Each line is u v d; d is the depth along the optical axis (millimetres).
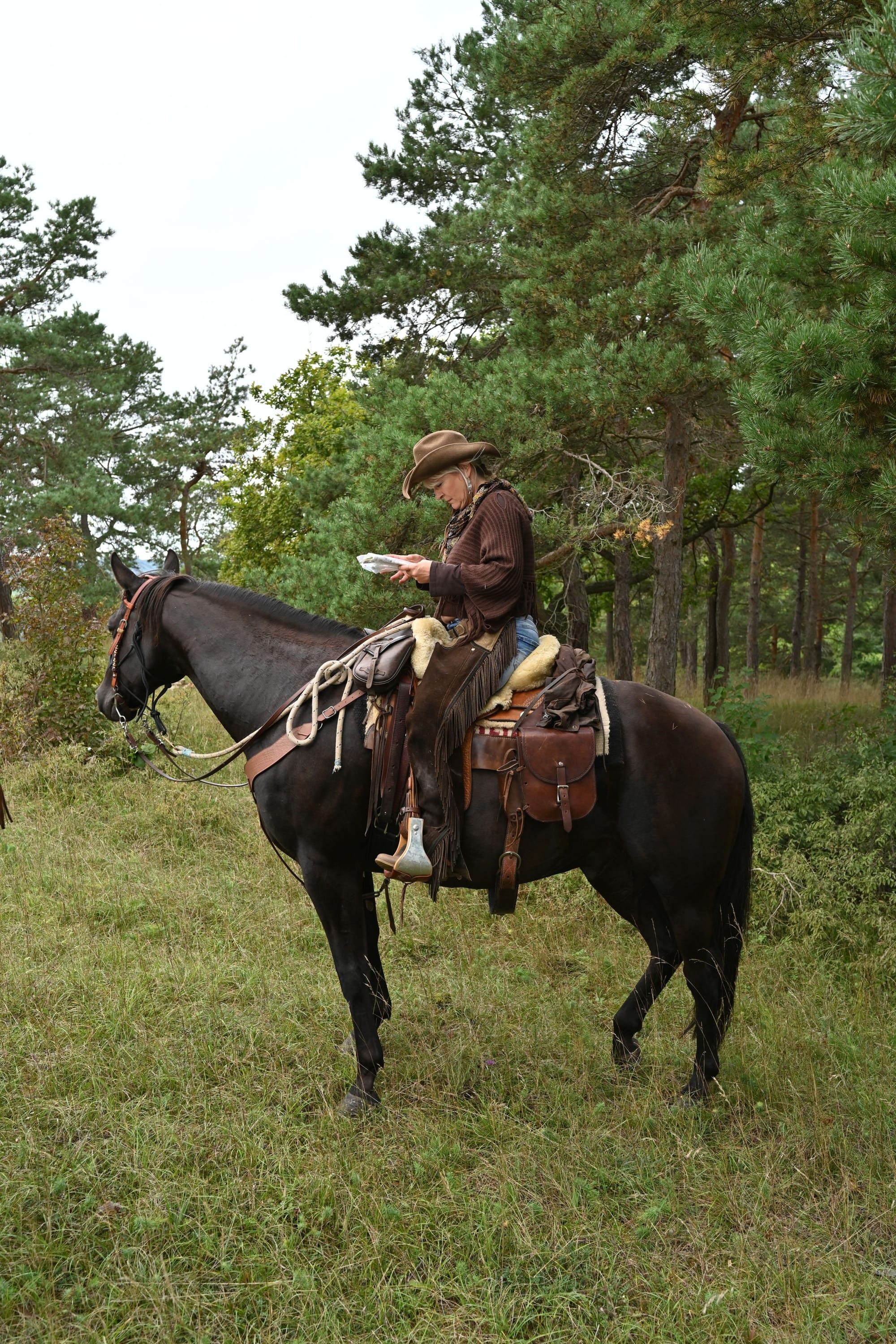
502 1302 2506
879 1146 3180
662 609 8969
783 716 11750
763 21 6594
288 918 5070
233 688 3641
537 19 10680
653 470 12688
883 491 4230
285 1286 2543
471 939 4953
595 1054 3809
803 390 4594
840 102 4266
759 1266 2678
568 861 3402
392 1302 2539
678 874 3322
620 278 8102
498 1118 3316
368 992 3471
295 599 8320
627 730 3293
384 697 3297
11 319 19109
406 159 13500
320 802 3359
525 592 3340
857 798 5383
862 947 4652
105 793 7008
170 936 4816
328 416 16891
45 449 20859
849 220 4195
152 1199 2814
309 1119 3373
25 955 4449
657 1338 2412
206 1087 3500
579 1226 2791
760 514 18516
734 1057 3707
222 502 18578
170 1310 2471
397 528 7723
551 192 8578
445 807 3137
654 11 7086
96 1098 3359
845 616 30188
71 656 8039
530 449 7562
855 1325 2477
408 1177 3033
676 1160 3117
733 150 8297
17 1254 2619
